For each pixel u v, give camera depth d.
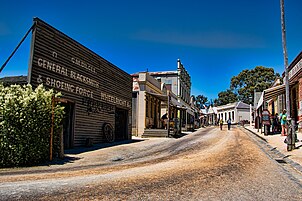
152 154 13.41
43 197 5.43
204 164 9.61
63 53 14.34
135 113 26.30
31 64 12.13
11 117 9.77
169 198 5.42
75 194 5.65
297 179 7.38
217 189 6.14
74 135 15.20
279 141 16.56
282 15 13.92
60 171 8.73
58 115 11.21
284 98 23.73
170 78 40.56
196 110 56.56
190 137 23.81
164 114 32.72
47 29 13.14
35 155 10.10
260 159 10.74
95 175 7.86
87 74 16.62
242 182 6.86
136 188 6.17
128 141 20.50
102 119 18.48
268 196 5.68
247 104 66.62
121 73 21.92
